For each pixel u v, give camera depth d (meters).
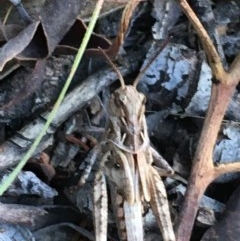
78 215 0.16
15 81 0.16
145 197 0.15
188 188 0.15
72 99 0.16
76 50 0.15
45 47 0.15
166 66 0.17
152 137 0.17
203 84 0.17
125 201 0.15
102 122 0.17
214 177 0.15
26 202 0.16
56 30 0.15
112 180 0.15
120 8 0.16
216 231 0.15
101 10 0.16
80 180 0.15
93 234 0.16
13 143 0.16
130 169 0.15
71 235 0.16
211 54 0.15
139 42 0.17
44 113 0.16
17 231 0.15
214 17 0.17
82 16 0.16
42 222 0.16
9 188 0.16
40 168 0.16
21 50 0.14
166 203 0.15
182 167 0.16
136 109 0.15
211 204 0.16
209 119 0.15
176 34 0.17
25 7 0.16
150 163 0.15
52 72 0.16
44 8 0.15
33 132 0.16
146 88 0.17
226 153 0.16
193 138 0.16
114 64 0.16
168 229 0.15
